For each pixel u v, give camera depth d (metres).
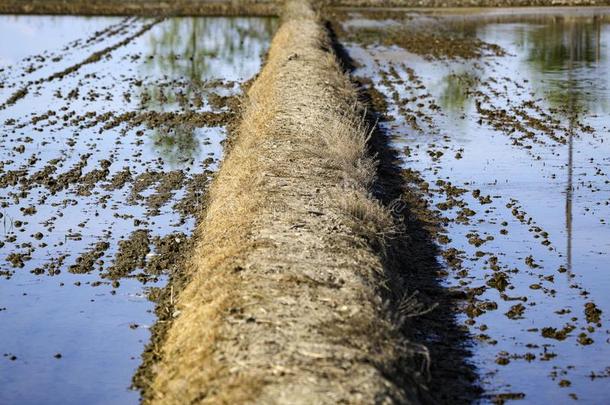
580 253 13.52
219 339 9.15
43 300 12.16
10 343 11.00
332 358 8.59
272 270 10.80
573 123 21.44
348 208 12.97
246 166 15.55
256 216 12.75
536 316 11.40
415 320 11.03
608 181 16.97
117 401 9.57
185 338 10.02
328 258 11.20
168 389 9.01
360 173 15.06
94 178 17.30
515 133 20.55
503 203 15.78
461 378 9.75
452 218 14.99
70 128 21.27
